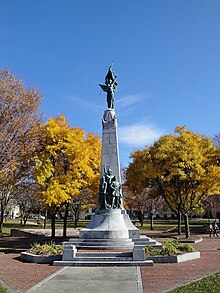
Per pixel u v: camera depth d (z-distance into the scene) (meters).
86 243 22.70
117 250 21.33
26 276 15.08
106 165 27.67
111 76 30.61
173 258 18.70
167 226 61.03
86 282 13.50
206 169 35.94
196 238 35.38
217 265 17.50
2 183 30.77
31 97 27.66
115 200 26.30
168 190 38.44
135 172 37.81
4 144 26.55
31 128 28.17
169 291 11.42
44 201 30.78
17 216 101.62
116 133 28.41
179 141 35.94
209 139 37.91
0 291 11.73
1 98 26.36
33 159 31.22
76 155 33.00
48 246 21.42
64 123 34.72
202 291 11.23
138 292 11.59
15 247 29.33
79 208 56.47
